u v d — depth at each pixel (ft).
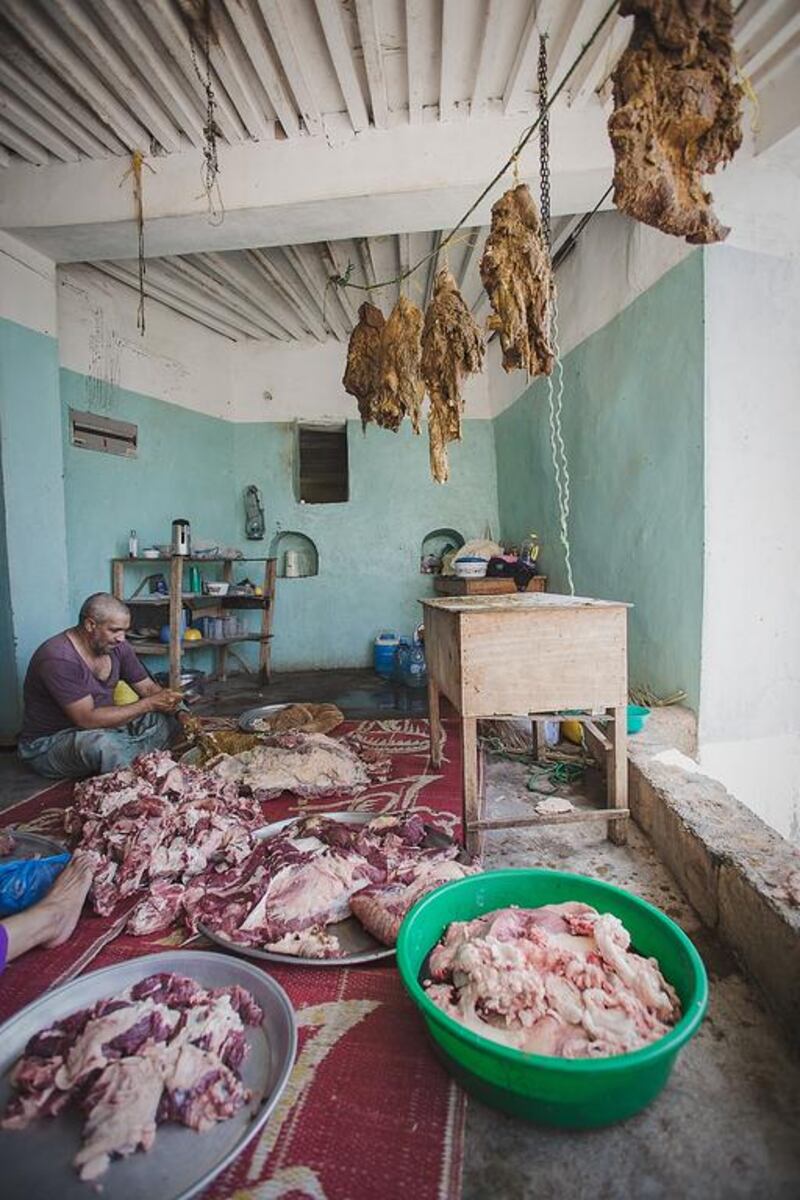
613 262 12.69
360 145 10.88
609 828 7.59
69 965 5.43
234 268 16.26
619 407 12.67
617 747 7.36
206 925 5.65
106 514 16.72
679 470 10.62
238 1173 3.47
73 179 11.79
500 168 10.59
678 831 6.63
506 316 7.32
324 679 20.66
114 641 10.27
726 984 5.10
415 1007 4.82
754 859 5.53
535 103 10.23
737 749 10.57
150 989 4.45
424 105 10.46
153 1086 3.71
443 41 8.83
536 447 17.95
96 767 10.03
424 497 22.48
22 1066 3.92
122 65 9.26
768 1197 3.38
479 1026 4.17
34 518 13.34
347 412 22.18
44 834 8.24
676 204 5.32
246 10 8.29
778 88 9.16
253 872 6.40
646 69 5.17
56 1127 3.66
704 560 10.06
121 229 12.10
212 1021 4.15
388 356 10.72
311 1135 3.71
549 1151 3.67
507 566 17.35
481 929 4.95
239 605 19.76
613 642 7.16
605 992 4.30
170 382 19.11
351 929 5.77
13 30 8.80
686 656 10.62
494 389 22.08
